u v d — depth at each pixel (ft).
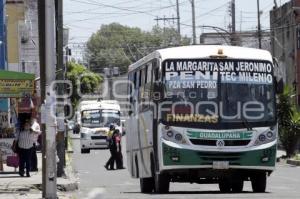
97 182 178.09
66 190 150.41
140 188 146.72
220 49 120.26
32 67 328.08
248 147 117.91
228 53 120.16
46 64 112.88
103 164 258.78
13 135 174.40
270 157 118.83
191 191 134.00
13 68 296.71
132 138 152.05
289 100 270.67
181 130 116.88
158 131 117.91
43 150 114.42
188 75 118.83
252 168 118.11
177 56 119.24
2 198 118.62
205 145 116.88
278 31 412.77
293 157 270.46
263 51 122.62
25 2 330.54
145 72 133.59
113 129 234.99
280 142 285.84
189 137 116.67
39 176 163.84
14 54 297.12
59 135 174.09
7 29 284.00
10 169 187.73
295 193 123.44
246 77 119.96
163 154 116.98
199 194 120.47
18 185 141.18
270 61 121.70
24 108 184.85
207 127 117.19
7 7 297.33
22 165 161.68
